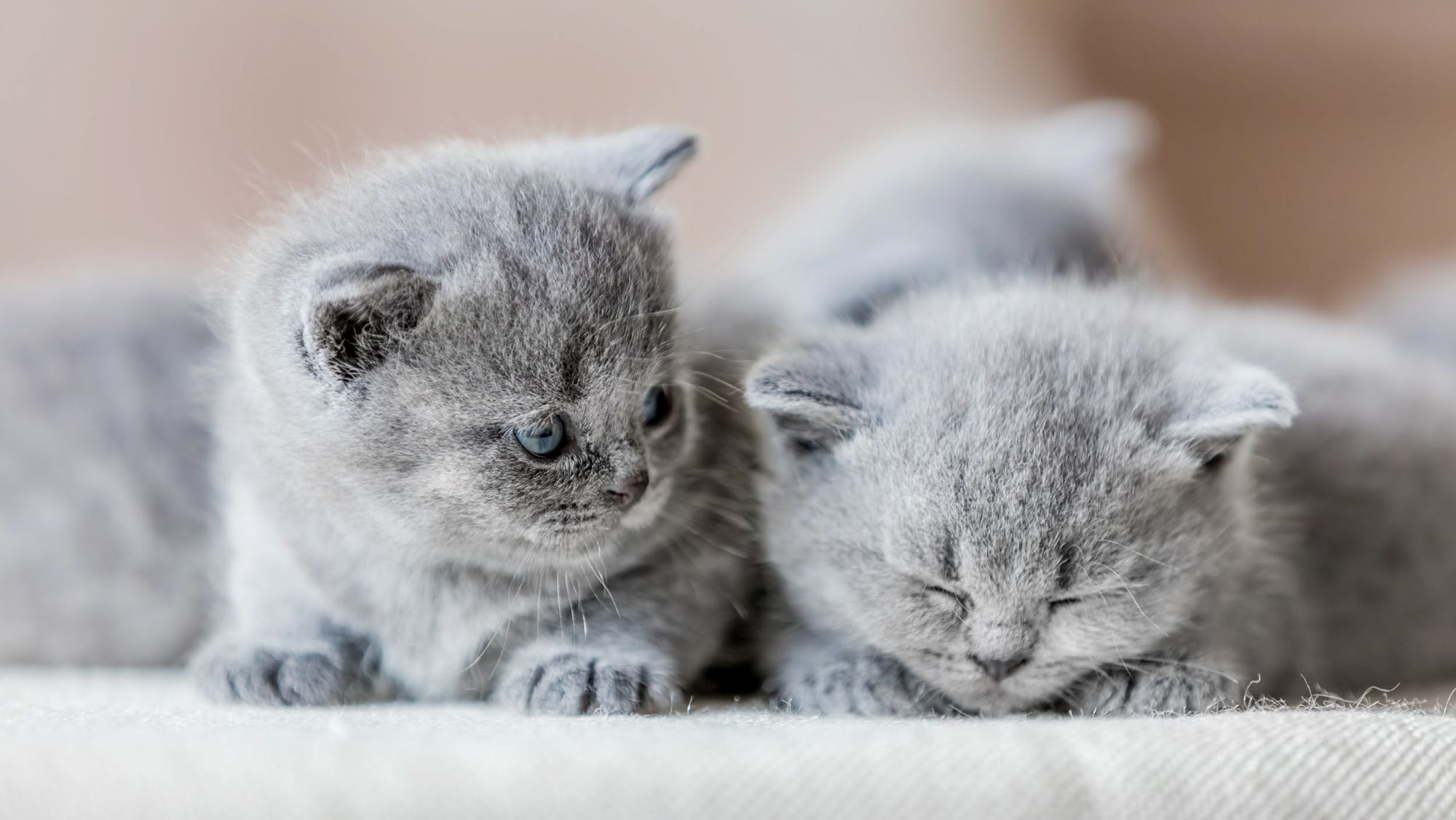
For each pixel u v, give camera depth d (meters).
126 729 0.42
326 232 0.46
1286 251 0.82
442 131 0.60
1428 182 0.82
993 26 0.79
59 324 0.51
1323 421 0.50
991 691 0.45
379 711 0.45
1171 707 0.45
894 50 0.77
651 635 0.46
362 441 0.45
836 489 0.46
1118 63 0.81
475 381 0.45
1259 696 0.46
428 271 0.45
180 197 0.65
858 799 0.40
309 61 0.67
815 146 0.75
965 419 0.45
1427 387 0.52
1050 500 0.44
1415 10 0.79
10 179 0.63
